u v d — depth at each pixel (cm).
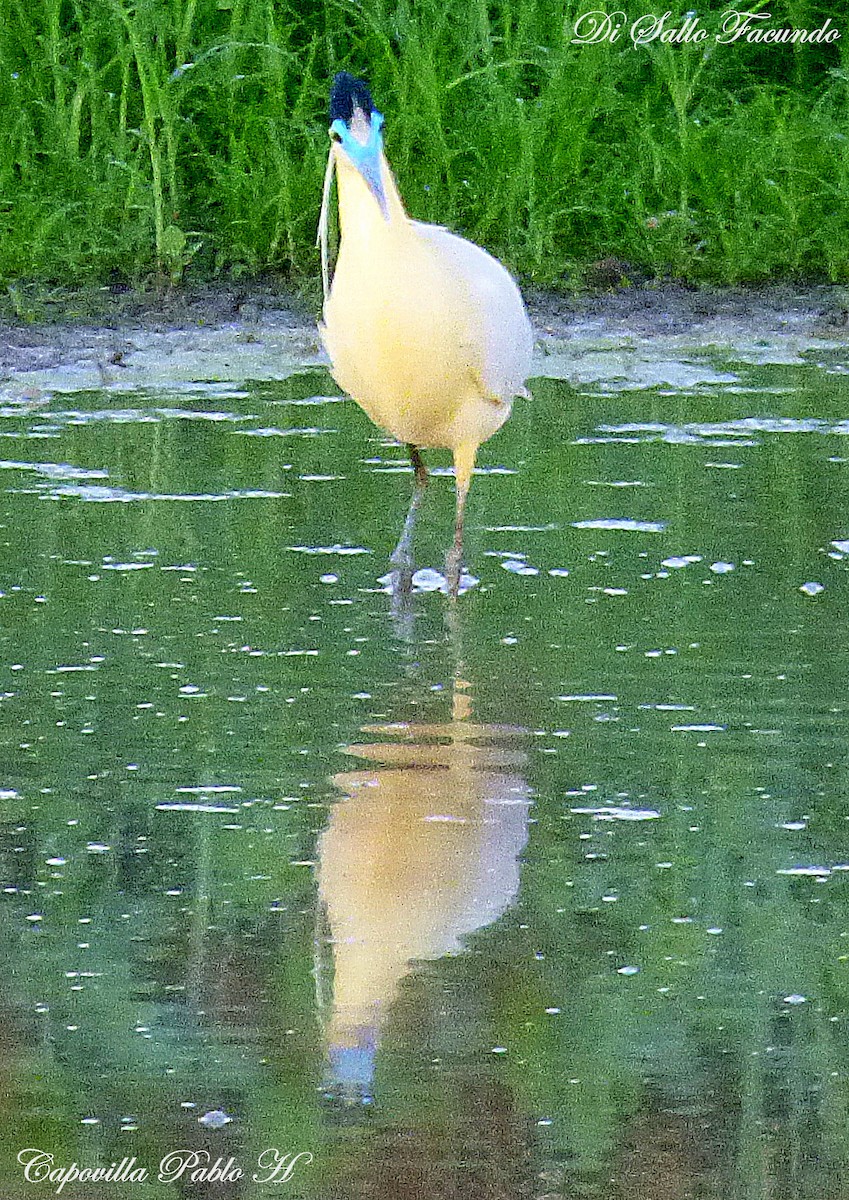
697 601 1049
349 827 791
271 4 1897
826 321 1686
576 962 690
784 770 841
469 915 723
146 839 780
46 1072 627
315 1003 665
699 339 1636
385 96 1922
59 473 1268
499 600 1060
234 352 1591
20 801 812
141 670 954
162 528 1168
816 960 692
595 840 780
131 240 1780
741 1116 605
